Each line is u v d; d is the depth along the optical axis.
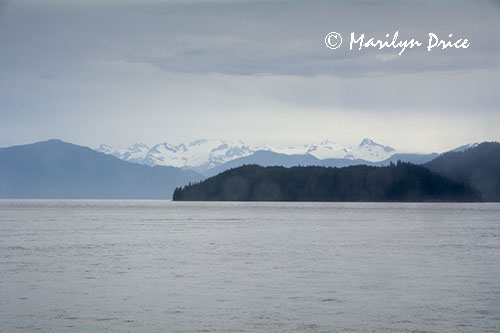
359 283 98.06
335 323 72.12
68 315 75.50
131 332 68.38
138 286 94.88
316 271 111.56
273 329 69.75
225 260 128.00
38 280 100.44
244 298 85.56
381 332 68.50
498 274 107.94
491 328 69.81
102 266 117.81
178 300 84.06
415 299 84.81
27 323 71.88
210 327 70.50
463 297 86.00
